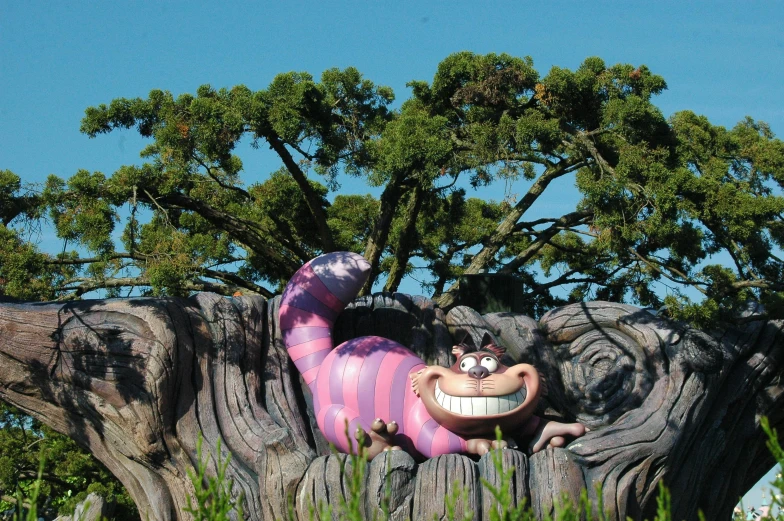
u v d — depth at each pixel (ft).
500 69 58.34
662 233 44.16
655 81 54.08
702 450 40.86
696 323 40.34
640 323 42.88
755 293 48.39
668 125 51.42
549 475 34.99
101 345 38.63
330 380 39.06
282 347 42.45
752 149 57.36
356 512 14.64
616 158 53.16
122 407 38.27
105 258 53.88
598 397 41.98
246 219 67.46
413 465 34.50
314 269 42.45
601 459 36.27
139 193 58.34
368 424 37.99
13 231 51.44
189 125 56.24
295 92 55.42
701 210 45.27
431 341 43.91
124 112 58.54
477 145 54.08
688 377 40.42
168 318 39.06
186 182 61.62
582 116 55.62
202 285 63.93
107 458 40.16
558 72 54.19
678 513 39.93
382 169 54.08
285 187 67.92
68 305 39.81
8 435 66.13
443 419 36.94
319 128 57.21
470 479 33.94
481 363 37.50
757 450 46.62
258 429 38.60
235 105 56.03
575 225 68.85
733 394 42.50
